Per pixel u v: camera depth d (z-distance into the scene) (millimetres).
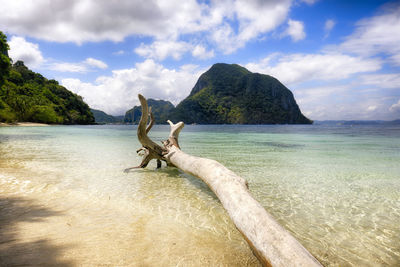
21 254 1916
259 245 1965
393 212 3365
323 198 3975
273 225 2066
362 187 4652
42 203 3391
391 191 4383
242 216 2395
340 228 2844
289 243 1796
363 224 2959
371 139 18469
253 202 2568
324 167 6656
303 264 1582
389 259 2184
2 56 25859
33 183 4492
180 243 2320
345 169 6391
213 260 2029
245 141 16391
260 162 7496
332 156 8883
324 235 2658
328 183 4918
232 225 2842
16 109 62844
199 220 2975
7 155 8219
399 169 6363
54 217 2857
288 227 2861
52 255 1928
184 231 2621
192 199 3863
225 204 2865
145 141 6125
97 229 2547
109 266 1817
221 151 10328
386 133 28906
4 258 1834
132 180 5094
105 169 6164
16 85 80125
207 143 14539
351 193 4258
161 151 6359
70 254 1965
